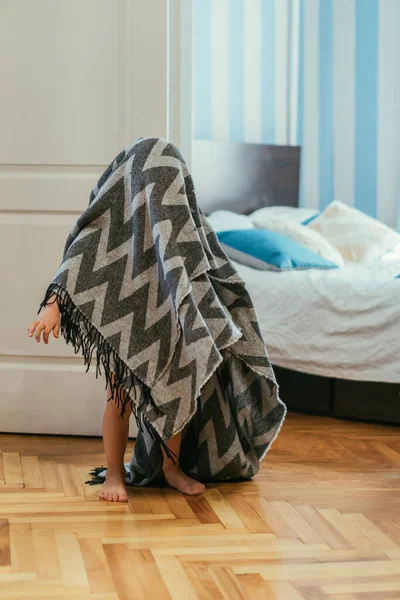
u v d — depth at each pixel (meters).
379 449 2.99
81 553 1.85
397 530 2.06
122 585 1.68
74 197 2.93
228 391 2.46
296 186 5.26
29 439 2.98
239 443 2.45
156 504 2.25
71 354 2.99
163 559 1.83
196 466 2.48
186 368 2.20
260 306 3.68
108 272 2.22
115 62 2.90
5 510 2.16
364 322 3.39
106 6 2.89
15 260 2.97
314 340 3.50
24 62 2.92
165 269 2.15
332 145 5.44
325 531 2.04
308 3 5.30
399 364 3.31
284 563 1.82
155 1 2.87
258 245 3.94
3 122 2.94
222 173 4.79
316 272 3.80
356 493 2.39
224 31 5.01
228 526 2.07
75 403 3.01
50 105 2.92
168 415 2.19
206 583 1.70
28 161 2.94
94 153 2.92
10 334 3.00
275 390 2.45
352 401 3.49
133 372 2.19
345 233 4.52
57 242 2.95
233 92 5.08
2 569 1.75
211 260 2.33
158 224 2.17
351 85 5.41
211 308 2.23
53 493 2.32
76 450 2.82
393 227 5.44
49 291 2.19
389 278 3.55
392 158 5.41
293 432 3.25
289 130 5.38
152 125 2.91
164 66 2.88
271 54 5.25
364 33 5.37
